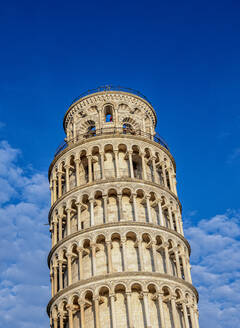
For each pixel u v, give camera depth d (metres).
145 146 68.06
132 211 62.34
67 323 59.06
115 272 56.16
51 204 68.44
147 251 59.88
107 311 55.09
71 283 58.41
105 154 67.38
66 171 67.38
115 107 73.31
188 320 58.16
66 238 61.22
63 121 78.69
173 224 65.56
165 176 68.06
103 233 59.38
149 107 76.81
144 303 54.72
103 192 62.62
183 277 65.44
